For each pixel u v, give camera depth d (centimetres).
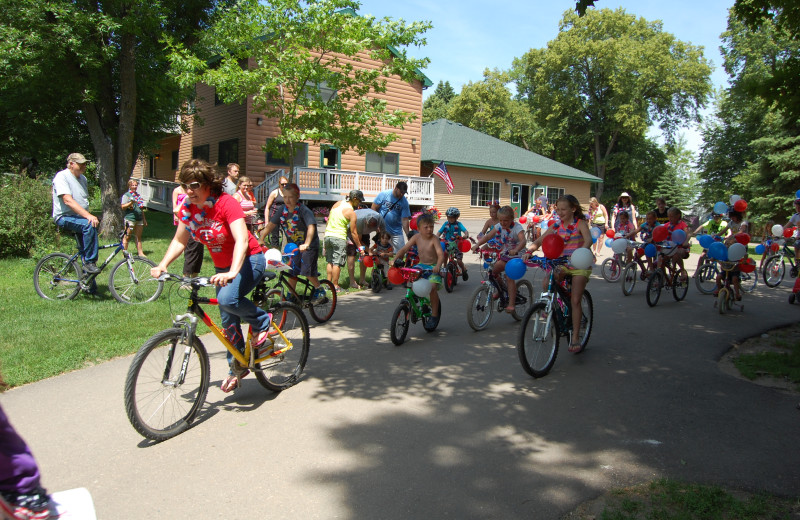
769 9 687
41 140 1817
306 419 437
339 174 2258
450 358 600
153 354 395
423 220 679
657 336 711
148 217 2100
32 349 568
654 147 4784
